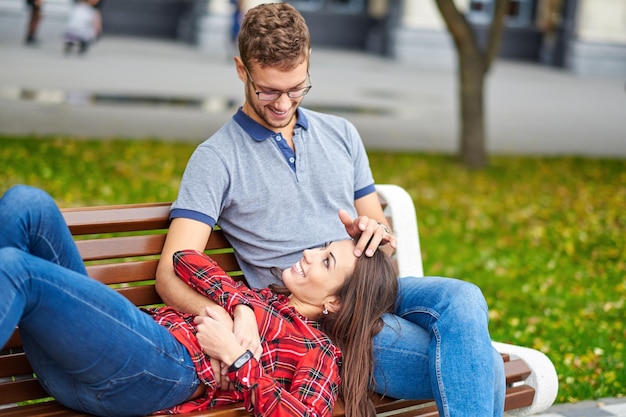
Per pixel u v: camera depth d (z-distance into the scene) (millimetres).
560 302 6715
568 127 15906
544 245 8375
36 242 2885
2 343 2553
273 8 3328
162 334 2955
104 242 3340
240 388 2979
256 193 3494
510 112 17250
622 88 22906
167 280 3273
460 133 11836
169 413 3021
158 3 27438
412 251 4160
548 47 27984
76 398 2943
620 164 12781
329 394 3061
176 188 9242
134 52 22281
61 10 23688
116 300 2818
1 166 9258
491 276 7273
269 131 3537
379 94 18281
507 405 3539
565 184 11180
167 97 15367
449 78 22984
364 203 3840
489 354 3094
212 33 24719
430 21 26109
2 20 22562
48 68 17469
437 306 3248
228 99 15719
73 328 2723
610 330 6137
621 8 25750
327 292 3293
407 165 11414
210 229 3400
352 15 28469
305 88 3430
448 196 10016
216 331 2998
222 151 3465
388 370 3266
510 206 9828
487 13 28359
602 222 9438
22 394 3135
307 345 3176
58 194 8477
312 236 3570
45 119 12320
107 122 12586
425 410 3391
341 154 3729
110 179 9305
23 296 2617
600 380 5176
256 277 3580
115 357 2803
